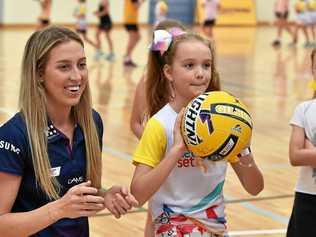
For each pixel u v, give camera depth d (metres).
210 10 26.14
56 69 3.43
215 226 4.00
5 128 3.43
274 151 10.12
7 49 22.62
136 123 5.68
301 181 4.79
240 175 4.09
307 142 4.78
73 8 30.20
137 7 19.72
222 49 25.33
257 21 35.81
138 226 6.64
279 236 6.49
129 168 8.84
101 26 21.61
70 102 3.47
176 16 33.50
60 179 3.49
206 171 3.94
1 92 14.55
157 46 4.21
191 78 3.97
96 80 17.09
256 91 16.00
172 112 4.01
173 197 3.96
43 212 3.26
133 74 18.41
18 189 3.43
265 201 7.62
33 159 3.40
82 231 3.62
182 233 3.93
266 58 23.00
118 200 3.51
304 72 19.66
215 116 3.54
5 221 3.31
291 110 13.62
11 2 29.28
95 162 3.63
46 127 3.46
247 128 3.59
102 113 12.75
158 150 3.92
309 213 4.76
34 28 29.81
